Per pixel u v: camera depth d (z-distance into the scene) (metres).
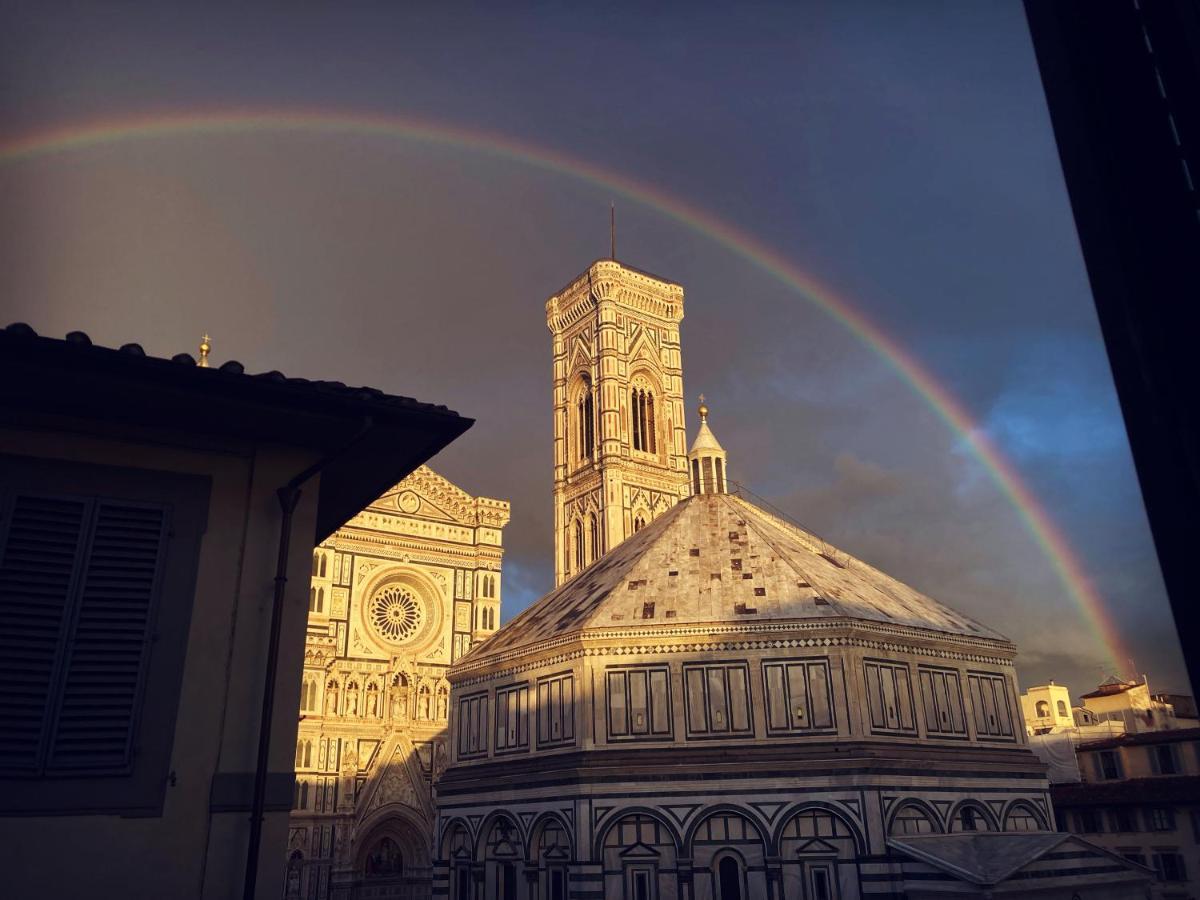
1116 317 4.34
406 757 104.31
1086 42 4.71
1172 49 4.46
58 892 13.67
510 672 57.78
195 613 15.90
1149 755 47.06
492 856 54.12
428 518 119.62
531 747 54.41
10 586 14.62
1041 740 73.81
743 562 59.53
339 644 109.00
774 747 49.06
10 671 14.23
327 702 104.00
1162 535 4.02
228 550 16.48
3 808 13.69
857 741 48.62
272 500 17.11
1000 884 40.28
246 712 15.76
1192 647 3.85
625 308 161.38
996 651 57.25
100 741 14.55
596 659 52.41
